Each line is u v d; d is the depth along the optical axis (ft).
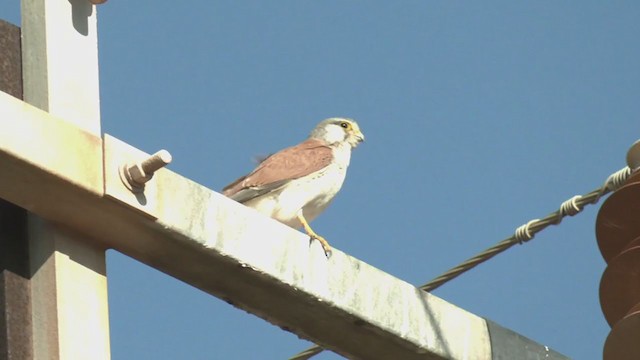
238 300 42.09
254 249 40.55
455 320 44.96
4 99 36.17
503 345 45.68
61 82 39.70
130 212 37.78
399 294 43.78
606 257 40.52
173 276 40.93
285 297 41.70
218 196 40.16
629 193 39.45
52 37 39.93
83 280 37.78
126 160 37.88
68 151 36.94
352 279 42.65
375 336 43.27
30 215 38.14
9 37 40.06
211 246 39.52
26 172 36.27
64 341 36.50
